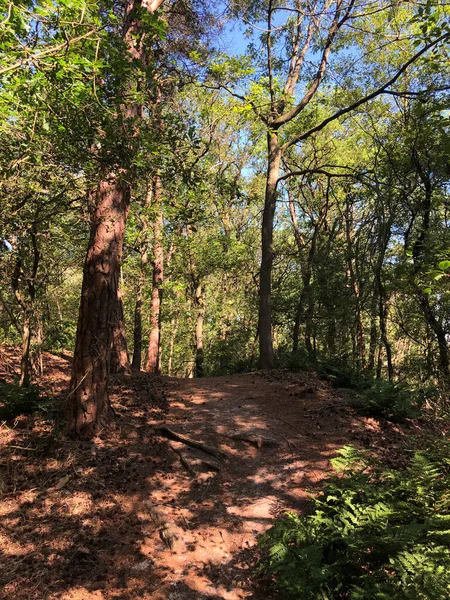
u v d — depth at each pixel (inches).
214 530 198.7
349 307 590.9
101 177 190.9
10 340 512.1
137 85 184.2
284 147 531.5
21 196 191.9
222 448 268.4
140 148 199.9
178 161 219.6
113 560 177.5
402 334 559.5
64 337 463.5
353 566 148.8
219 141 757.3
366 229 578.6
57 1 119.5
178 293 807.1
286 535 164.2
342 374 401.7
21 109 145.1
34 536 186.7
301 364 449.7
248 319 924.6
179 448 265.1
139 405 335.6
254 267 920.3
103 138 169.9
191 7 466.0
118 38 163.8
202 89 566.9
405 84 526.3
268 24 513.7
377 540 142.9
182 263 768.9
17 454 242.4
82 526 194.9
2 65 121.3
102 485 223.5
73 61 131.9
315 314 681.0
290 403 335.9
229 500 223.0
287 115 516.4
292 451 262.7
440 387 406.0
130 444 265.4
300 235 780.6
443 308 418.9
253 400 353.1
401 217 512.1
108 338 276.4
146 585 165.0
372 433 277.1
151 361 645.9
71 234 276.2
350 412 306.7
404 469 224.4
